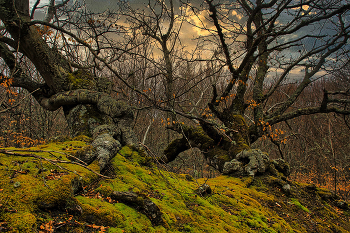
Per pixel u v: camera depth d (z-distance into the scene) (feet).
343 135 50.52
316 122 58.34
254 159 20.86
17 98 26.68
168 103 25.05
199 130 30.71
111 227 8.09
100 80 22.77
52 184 8.32
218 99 28.76
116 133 16.80
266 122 29.99
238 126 27.81
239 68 24.95
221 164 25.82
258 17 31.99
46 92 22.76
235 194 15.93
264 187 19.06
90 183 10.62
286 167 22.99
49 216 7.48
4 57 21.93
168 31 26.22
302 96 63.77
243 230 11.33
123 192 10.07
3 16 18.48
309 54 24.38
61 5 22.84
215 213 12.20
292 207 16.85
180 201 12.34
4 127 27.04
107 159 13.04
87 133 18.61
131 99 28.55
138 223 8.89
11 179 7.91
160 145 51.80
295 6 20.49
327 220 16.44
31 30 19.72
